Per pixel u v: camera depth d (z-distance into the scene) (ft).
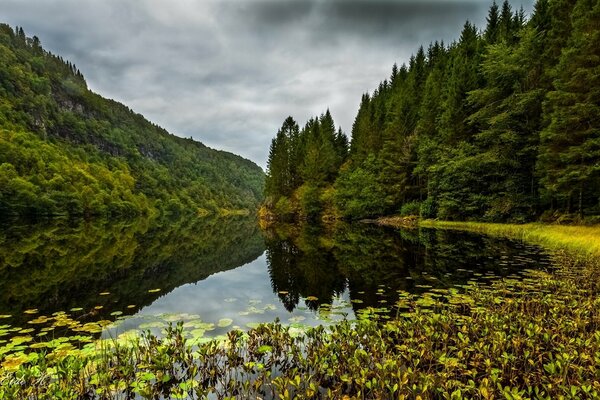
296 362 18.12
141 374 16.21
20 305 30.30
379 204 150.30
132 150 469.98
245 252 69.82
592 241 51.98
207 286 38.11
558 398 12.67
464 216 114.32
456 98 122.11
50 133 368.27
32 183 184.14
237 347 19.85
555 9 93.25
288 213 212.43
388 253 58.70
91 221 179.01
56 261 55.01
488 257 49.19
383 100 230.07
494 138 100.63
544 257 47.67
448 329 20.35
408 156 145.38
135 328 23.27
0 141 200.44
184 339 19.29
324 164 205.57
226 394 15.08
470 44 175.32
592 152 66.18
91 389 15.76
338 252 63.87
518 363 16.96
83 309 28.91
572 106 67.92
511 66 98.68
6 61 402.52
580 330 19.65
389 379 15.08
